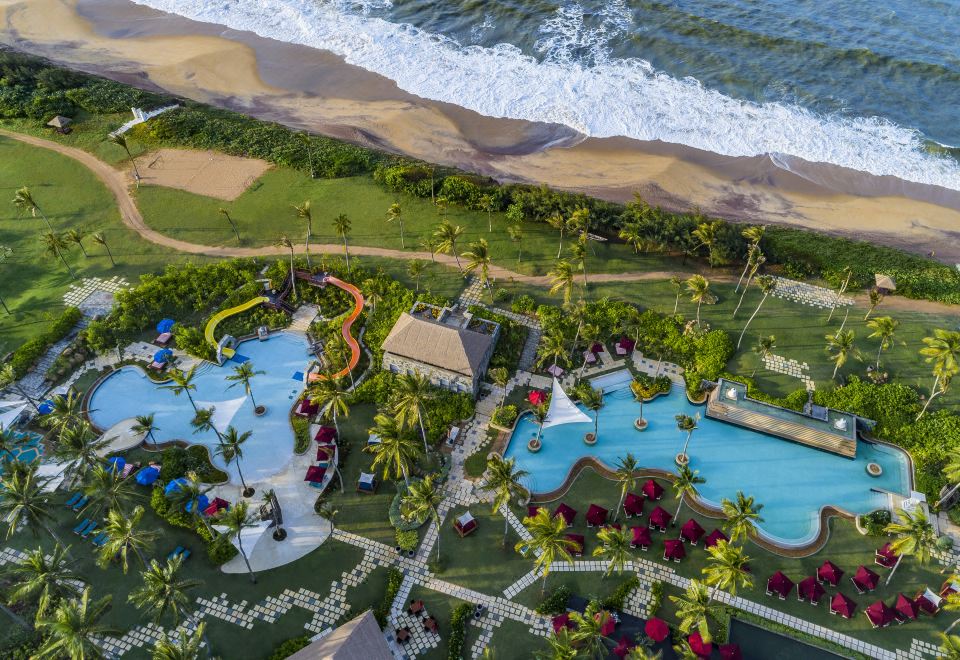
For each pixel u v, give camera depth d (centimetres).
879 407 9544
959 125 15375
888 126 15425
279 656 7088
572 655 6303
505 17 19100
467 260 12031
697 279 10056
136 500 8575
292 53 18300
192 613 7538
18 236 12494
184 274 11450
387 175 13838
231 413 9594
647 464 9081
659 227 12331
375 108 16412
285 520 8406
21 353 10144
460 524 8269
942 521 8375
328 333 10631
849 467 9019
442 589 7781
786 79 16662
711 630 7375
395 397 8469
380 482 8794
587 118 15888
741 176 14500
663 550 8150
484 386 9956
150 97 16112
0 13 19875
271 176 14100
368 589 7775
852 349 10462
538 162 14888
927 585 7788
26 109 15562
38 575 6575
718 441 9350
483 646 7281
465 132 15700
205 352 10288
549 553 6825
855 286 11644
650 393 9806
